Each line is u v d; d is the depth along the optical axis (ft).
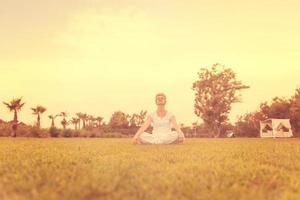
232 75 93.56
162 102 31.81
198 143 32.14
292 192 9.18
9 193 8.43
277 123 71.41
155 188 9.09
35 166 12.74
